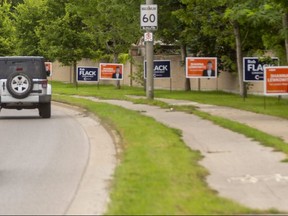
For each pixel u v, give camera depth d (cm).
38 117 4844
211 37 7344
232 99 6053
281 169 2275
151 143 2714
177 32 7519
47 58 11312
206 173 2147
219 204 1675
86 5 8594
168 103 5531
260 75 5581
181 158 2345
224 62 7444
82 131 3750
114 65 8350
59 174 2309
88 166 2469
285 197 1869
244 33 6312
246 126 3419
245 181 2070
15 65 4656
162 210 1546
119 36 8581
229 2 5388
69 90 8325
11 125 4188
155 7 5481
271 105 5144
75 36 9619
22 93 4603
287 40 4725
